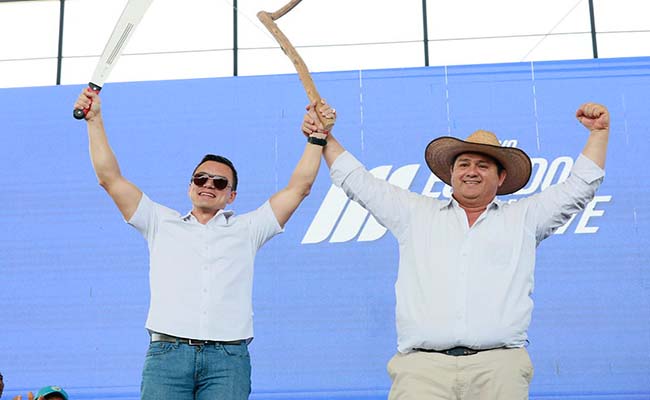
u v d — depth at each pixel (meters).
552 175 4.79
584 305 4.57
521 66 4.94
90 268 4.77
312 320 4.66
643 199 4.70
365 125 4.91
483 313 2.74
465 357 2.73
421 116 4.91
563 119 4.86
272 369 4.61
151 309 2.86
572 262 4.62
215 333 2.81
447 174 3.24
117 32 3.01
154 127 4.96
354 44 5.41
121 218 4.83
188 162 4.91
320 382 4.59
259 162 4.90
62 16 5.52
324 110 3.07
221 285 2.88
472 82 4.94
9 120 4.99
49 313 4.71
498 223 2.87
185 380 2.76
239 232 2.97
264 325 4.66
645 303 4.56
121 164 4.91
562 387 4.48
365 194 2.99
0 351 4.65
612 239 4.64
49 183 4.89
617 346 4.52
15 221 4.84
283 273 4.72
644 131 4.80
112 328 4.68
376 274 4.71
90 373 4.62
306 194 3.08
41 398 4.01
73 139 4.96
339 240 4.75
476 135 3.09
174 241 2.93
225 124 4.96
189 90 5.00
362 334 4.64
